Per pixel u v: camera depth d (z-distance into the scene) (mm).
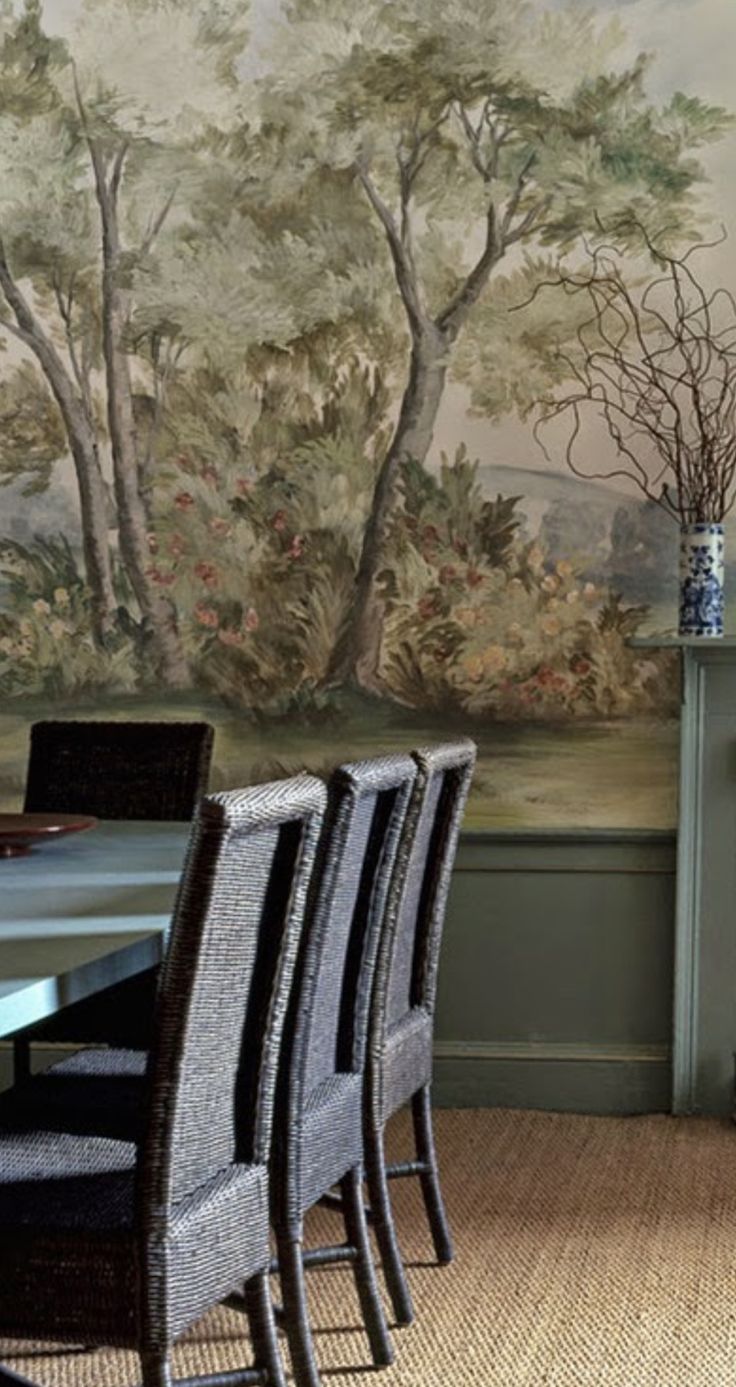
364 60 4789
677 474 4672
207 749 3967
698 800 4660
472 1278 3539
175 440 4902
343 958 2934
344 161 4812
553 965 4820
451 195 4785
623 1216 3912
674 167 4730
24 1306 2277
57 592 4953
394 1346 3201
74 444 4930
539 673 4809
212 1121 2369
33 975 2266
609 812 4789
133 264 4887
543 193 4762
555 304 4777
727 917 4664
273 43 4816
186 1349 3213
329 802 2662
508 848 4816
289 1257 2721
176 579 4918
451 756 3246
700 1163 4305
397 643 4855
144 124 4867
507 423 4805
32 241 4914
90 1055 3387
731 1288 3473
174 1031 2211
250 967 2404
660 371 4746
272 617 4891
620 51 4727
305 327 4848
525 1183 4164
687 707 4633
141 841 3562
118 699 4941
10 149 4906
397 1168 3557
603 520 4785
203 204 4863
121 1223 2281
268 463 4875
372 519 4852
